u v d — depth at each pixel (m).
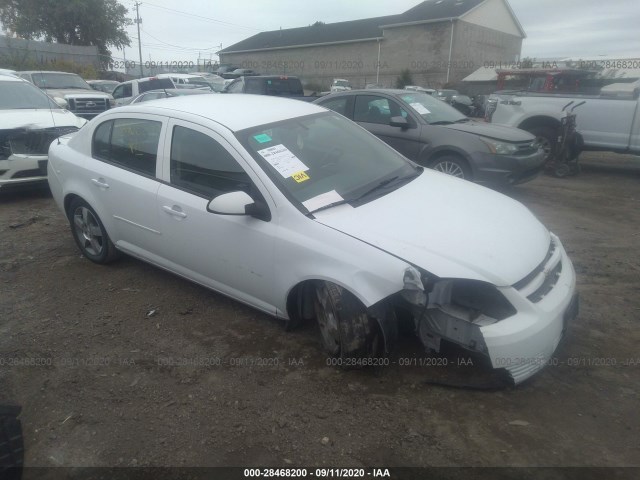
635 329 3.77
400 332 3.41
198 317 4.00
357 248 2.99
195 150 3.80
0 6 39.12
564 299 3.06
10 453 2.27
